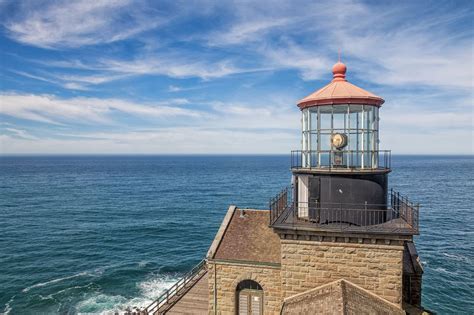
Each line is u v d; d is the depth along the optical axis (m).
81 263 39.31
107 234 51.59
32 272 36.59
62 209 71.38
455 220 59.38
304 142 16.02
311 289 14.74
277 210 15.87
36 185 115.50
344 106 14.95
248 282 16.75
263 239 17.42
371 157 14.93
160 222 59.44
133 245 46.25
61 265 38.66
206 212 68.25
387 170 14.72
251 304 16.73
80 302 30.30
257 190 101.44
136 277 35.56
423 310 15.86
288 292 15.09
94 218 62.75
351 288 13.94
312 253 14.66
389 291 13.91
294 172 15.93
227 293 16.83
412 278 17.12
